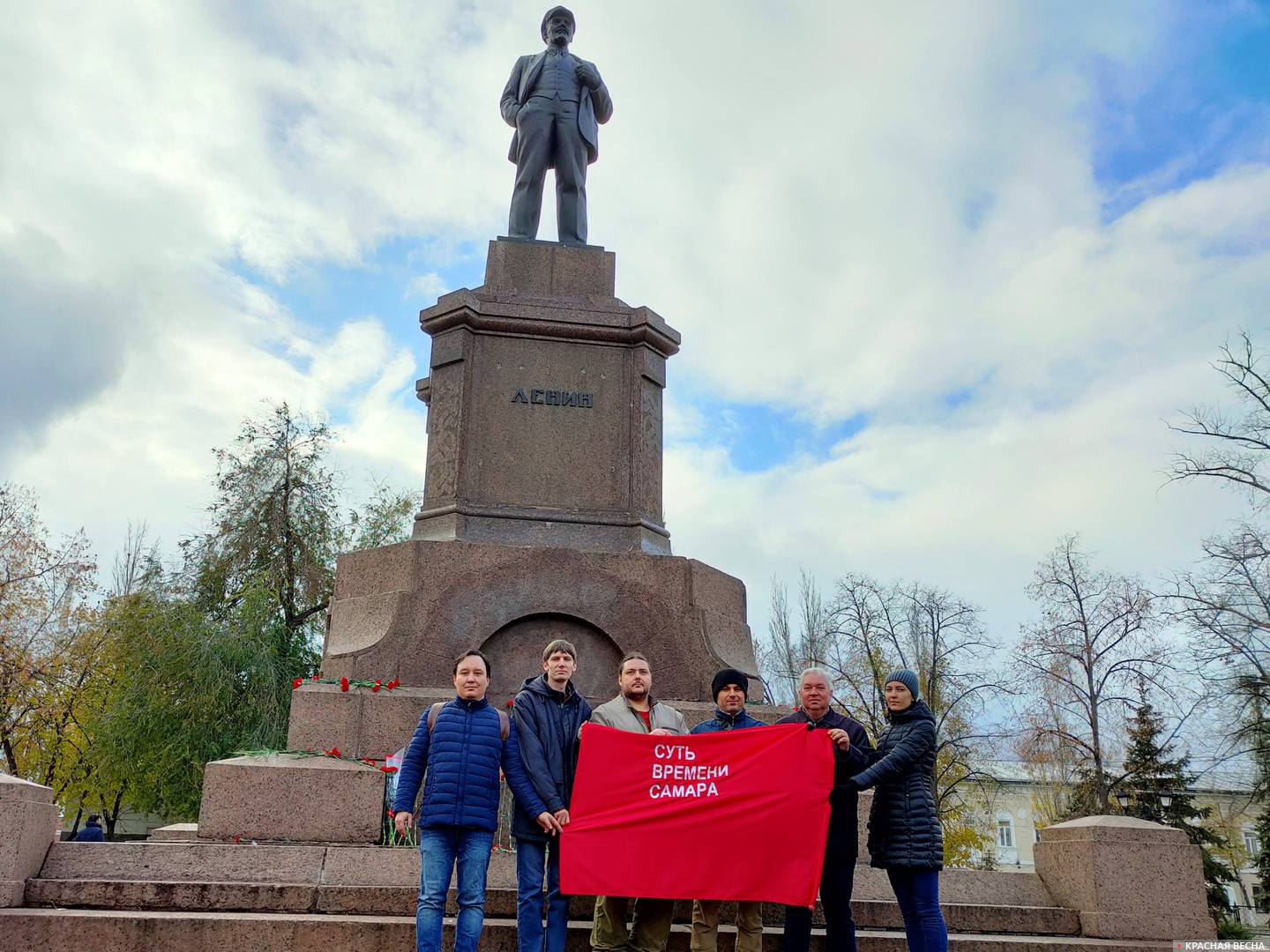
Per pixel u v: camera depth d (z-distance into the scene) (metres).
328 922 5.98
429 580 9.12
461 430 10.05
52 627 30.61
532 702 5.96
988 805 34.75
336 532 29.77
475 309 10.38
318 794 7.16
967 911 7.32
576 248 11.23
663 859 5.72
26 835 6.25
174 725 23.05
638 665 6.20
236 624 24.39
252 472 28.66
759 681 9.94
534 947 5.52
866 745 6.23
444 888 5.45
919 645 33.66
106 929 5.80
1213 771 24.17
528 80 11.77
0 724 28.88
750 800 5.84
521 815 5.75
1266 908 27.75
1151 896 7.32
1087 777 29.50
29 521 30.97
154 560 29.16
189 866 6.58
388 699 8.26
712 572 10.02
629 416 10.45
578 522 10.01
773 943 6.60
